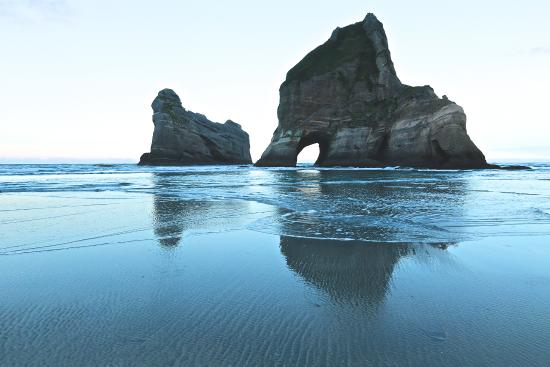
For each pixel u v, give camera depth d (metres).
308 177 27.22
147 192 15.99
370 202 12.31
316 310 3.67
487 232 7.55
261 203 12.13
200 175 31.17
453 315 3.57
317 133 54.03
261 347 2.90
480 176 27.67
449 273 4.95
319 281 4.59
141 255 5.80
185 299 3.93
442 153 41.88
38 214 9.82
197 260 5.52
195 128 69.38
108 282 4.49
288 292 4.18
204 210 10.57
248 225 8.33
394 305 3.82
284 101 56.66
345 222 8.69
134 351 2.82
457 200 12.77
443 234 7.39
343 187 18.28
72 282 4.48
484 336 3.13
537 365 2.68
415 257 5.74
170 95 67.88
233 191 16.38
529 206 11.16
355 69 55.78
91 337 3.04
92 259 5.55
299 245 6.49
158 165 62.22
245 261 5.48
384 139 49.03
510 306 3.81
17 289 4.21
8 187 18.22
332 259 5.62
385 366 2.64
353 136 50.12
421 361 2.72
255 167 54.31
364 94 52.88
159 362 2.66
